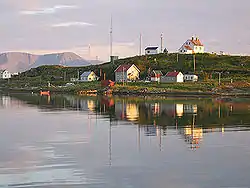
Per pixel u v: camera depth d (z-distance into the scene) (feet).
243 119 131.54
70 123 123.13
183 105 198.29
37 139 91.81
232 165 65.00
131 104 208.85
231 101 229.04
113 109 176.45
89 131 104.32
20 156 72.54
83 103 221.46
